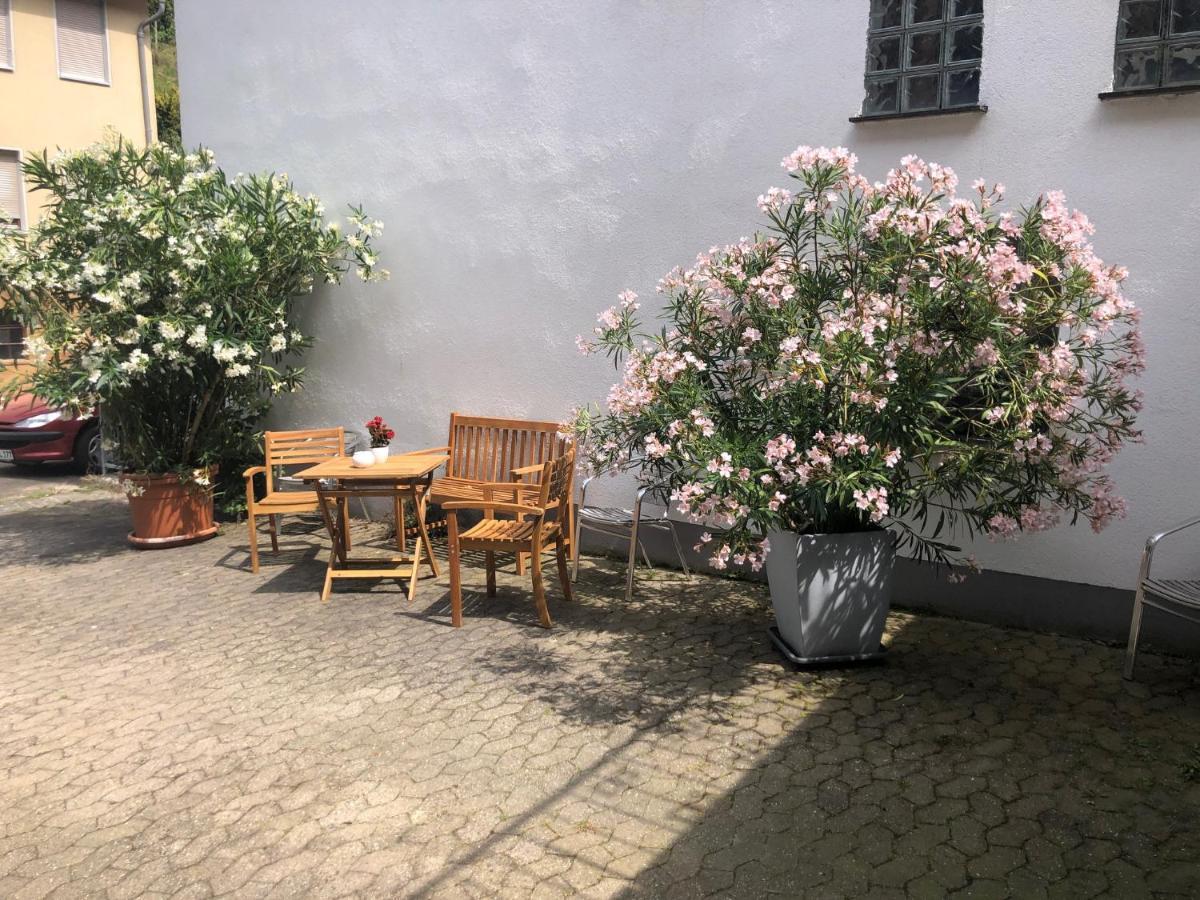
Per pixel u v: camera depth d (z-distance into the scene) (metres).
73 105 16.36
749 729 3.47
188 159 7.02
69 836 2.93
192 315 6.27
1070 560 4.27
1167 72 3.88
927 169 3.69
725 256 4.13
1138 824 2.75
